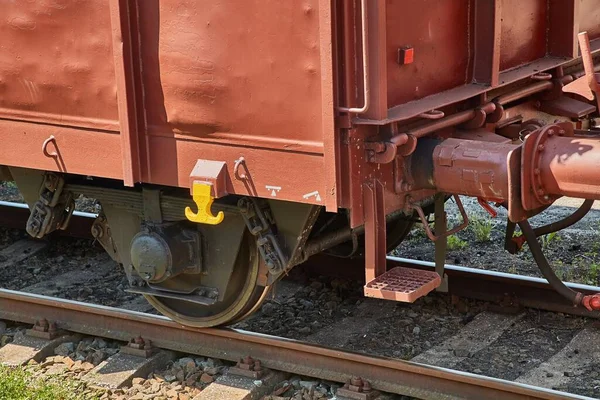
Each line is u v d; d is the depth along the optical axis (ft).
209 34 19.29
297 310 26.08
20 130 22.41
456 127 21.61
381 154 18.71
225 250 22.29
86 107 21.21
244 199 21.06
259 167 19.49
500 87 22.12
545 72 23.52
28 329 24.93
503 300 25.50
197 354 23.27
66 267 29.99
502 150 18.97
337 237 23.34
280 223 21.29
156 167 20.79
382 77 18.16
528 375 22.12
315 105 18.42
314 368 21.86
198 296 22.80
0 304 25.57
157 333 23.76
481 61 21.54
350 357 21.26
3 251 31.30
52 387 21.68
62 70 21.25
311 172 18.83
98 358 23.54
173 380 22.52
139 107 20.54
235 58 19.13
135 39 20.13
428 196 21.13
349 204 18.69
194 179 20.01
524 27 23.34
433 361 22.94
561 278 28.04
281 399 21.27
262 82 18.94
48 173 23.57
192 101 19.86
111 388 21.98
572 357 22.93
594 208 34.65
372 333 24.49
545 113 23.98
